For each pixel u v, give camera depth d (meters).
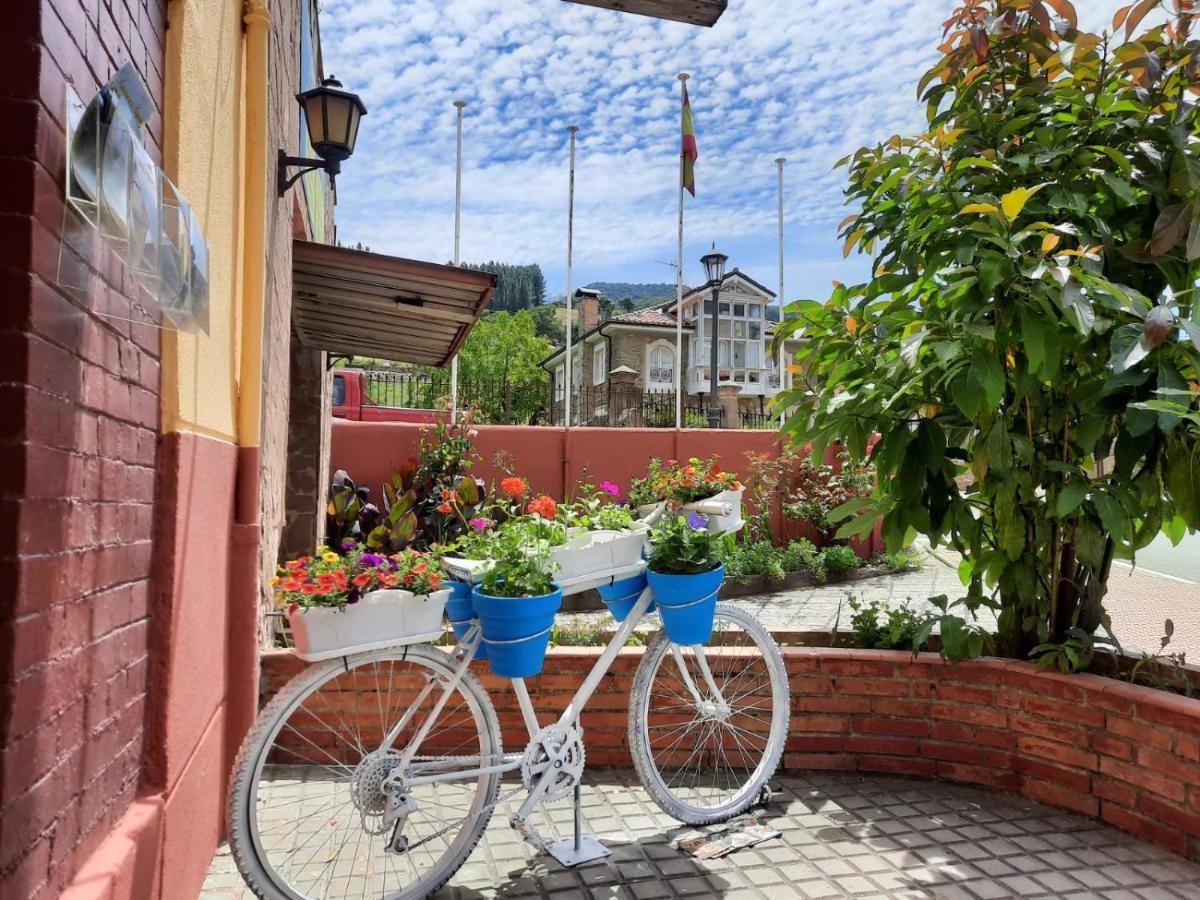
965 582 4.01
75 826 1.61
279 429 5.18
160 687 2.16
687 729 3.70
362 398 13.83
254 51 3.30
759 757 3.69
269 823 3.04
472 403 10.84
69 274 1.51
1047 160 3.30
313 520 7.60
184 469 2.30
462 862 2.68
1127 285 3.38
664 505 3.47
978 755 3.56
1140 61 3.25
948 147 3.66
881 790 3.51
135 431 2.00
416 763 2.67
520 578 2.75
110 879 1.62
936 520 3.54
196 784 2.50
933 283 3.70
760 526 10.60
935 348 3.12
